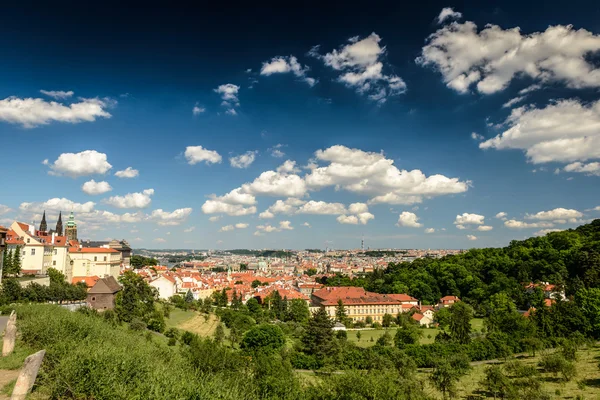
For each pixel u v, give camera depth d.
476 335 141.25
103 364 36.19
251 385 50.62
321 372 96.44
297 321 186.25
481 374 93.81
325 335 115.94
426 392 77.62
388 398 51.81
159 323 114.88
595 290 136.12
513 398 68.62
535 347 111.75
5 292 106.75
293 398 51.56
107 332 61.28
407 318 186.38
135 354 41.72
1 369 40.72
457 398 74.62
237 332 130.25
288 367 73.38
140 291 161.00
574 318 127.88
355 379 52.56
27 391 32.34
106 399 32.88
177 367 47.34
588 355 100.00
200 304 183.00
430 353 110.88
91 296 128.50
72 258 187.75
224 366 58.66
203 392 35.41
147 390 33.44
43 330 51.53
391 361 101.69
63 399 33.84
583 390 72.25
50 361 39.47
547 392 69.38
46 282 133.88
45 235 187.25
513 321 132.00
